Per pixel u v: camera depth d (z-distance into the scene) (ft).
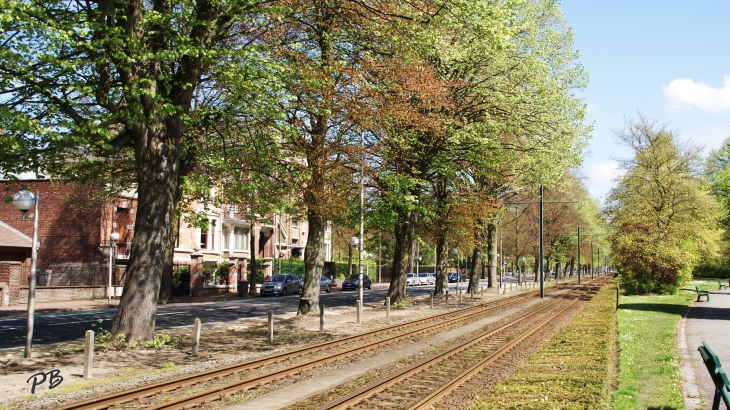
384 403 30.76
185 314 87.15
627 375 38.63
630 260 128.36
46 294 109.81
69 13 44.39
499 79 87.56
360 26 60.49
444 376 38.83
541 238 135.44
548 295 143.02
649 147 130.41
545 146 91.76
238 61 49.55
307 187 71.00
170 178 51.93
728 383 22.68
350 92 68.28
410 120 75.00
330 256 251.39
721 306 96.58
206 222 76.33
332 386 35.27
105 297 120.78
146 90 42.80
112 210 135.33
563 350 48.11
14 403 30.60
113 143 49.98
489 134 88.07
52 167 53.16
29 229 135.85
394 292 103.96
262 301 121.29
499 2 77.97
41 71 43.32
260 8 48.37
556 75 98.84
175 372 39.40
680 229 125.29
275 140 60.18
